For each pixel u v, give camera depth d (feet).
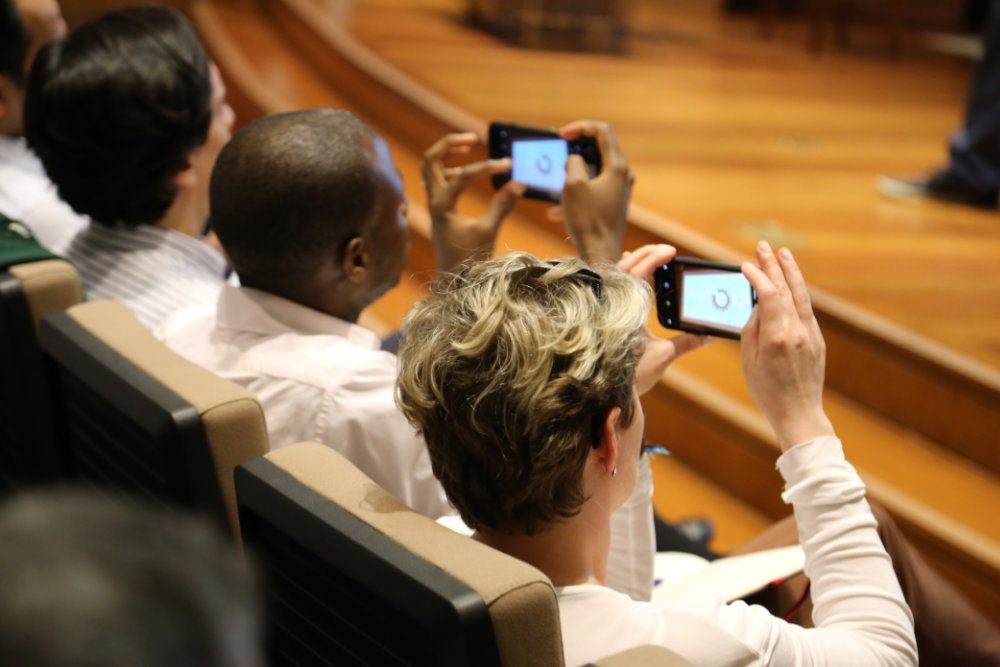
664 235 12.61
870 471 9.60
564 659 3.34
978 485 9.48
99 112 6.48
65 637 1.31
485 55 21.98
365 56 19.99
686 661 3.15
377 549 3.24
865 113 20.15
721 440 10.62
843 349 10.77
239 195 5.47
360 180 5.52
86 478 5.42
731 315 4.79
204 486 4.26
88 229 7.02
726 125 18.39
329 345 5.44
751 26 28.22
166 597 1.38
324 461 3.78
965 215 14.57
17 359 5.47
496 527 3.63
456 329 3.54
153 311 6.66
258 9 26.71
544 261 3.68
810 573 4.15
